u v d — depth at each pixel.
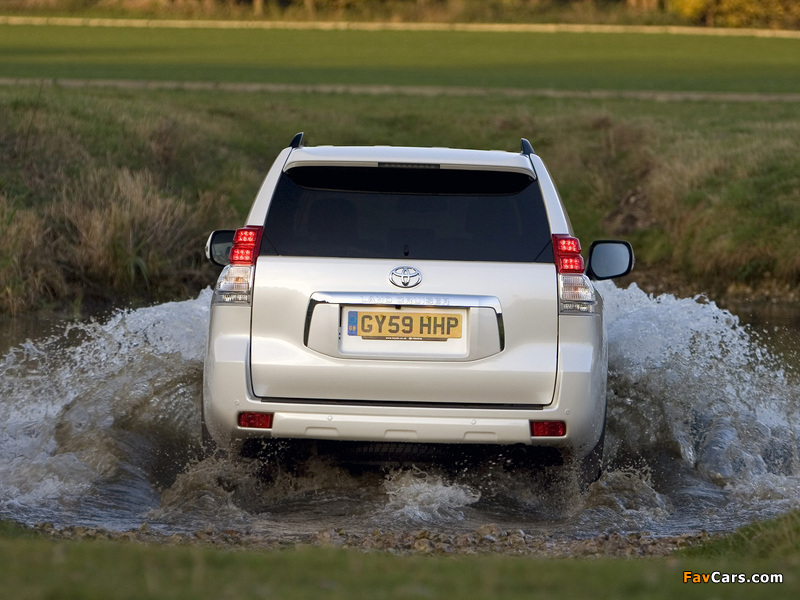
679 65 183.12
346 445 18.48
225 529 18.08
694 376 27.36
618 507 19.66
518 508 20.16
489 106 108.06
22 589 10.38
